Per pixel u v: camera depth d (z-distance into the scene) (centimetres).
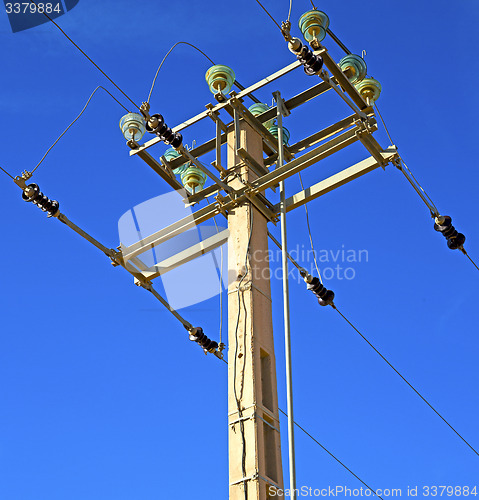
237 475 832
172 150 1162
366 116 974
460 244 1047
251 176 1027
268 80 1070
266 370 909
